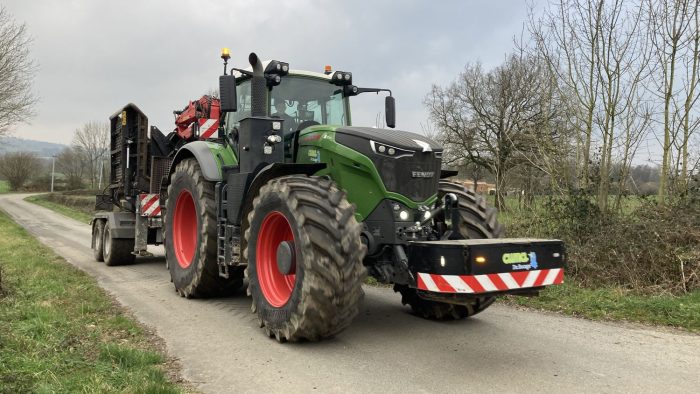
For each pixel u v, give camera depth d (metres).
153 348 4.18
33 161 63.97
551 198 8.12
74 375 3.38
